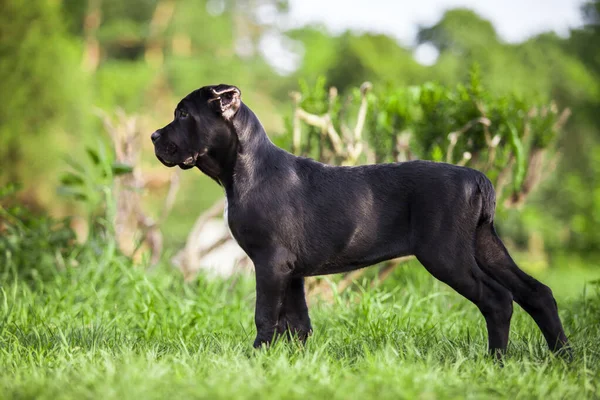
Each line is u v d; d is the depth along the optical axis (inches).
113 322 532.7
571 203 2199.8
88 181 741.3
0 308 558.9
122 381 350.0
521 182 670.5
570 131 2704.2
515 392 352.8
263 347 418.0
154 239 772.6
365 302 555.5
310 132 660.7
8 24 1305.4
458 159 656.4
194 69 3051.2
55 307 566.3
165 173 2310.5
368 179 441.4
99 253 689.6
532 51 3159.5
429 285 667.4
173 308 577.3
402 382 353.4
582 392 352.5
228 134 436.1
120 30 3287.4
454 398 336.8
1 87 1293.1
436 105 664.4
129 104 2787.9
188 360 415.8
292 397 331.9
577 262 1861.5
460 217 422.6
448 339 481.7
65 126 1344.7
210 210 772.6
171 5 3462.1
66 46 1397.6
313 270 442.9
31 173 1290.6
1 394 341.7
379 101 679.7
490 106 657.0
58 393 343.0
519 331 514.6
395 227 436.5
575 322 562.6
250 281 692.1
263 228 431.5
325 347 451.5
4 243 678.5
